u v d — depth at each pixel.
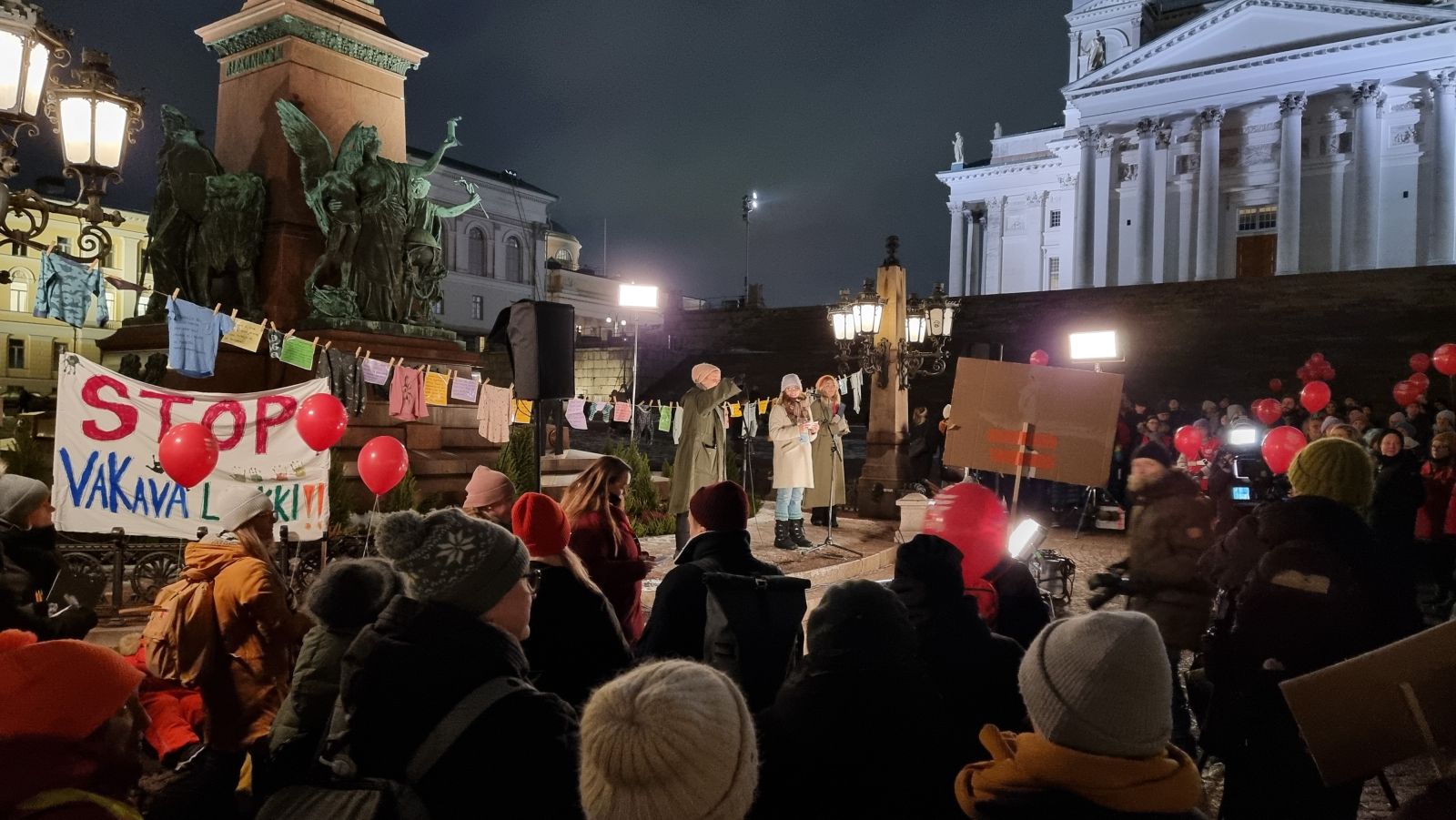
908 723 2.14
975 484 3.79
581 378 41.97
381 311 10.30
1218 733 3.28
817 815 2.12
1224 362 29.75
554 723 1.97
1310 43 44.91
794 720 2.17
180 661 3.79
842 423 11.41
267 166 10.03
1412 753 2.06
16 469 8.05
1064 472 4.58
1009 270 61.06
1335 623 3.04
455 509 2.28
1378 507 7.78
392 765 1.92
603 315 63.47
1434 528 8.52
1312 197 46.41
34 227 4.73
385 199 10.20
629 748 1.32
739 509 3.47
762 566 3.41
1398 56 42.78
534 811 1.87
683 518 8.94
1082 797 1.67
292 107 9.64
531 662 3.08
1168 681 1.73
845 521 13.75
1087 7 58.72
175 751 3.84
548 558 3.21
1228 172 48.78
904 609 2.32
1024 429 4.66
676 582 3.33
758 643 2.96
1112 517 13.33
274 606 3.83
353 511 8.75
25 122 4.46
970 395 4.79
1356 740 2.10
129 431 7.34
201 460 5.32
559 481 12.38
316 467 7.84
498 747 1.89
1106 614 1.79
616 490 4.33
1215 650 3.36
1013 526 4.64
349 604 2.85
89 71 4.78
